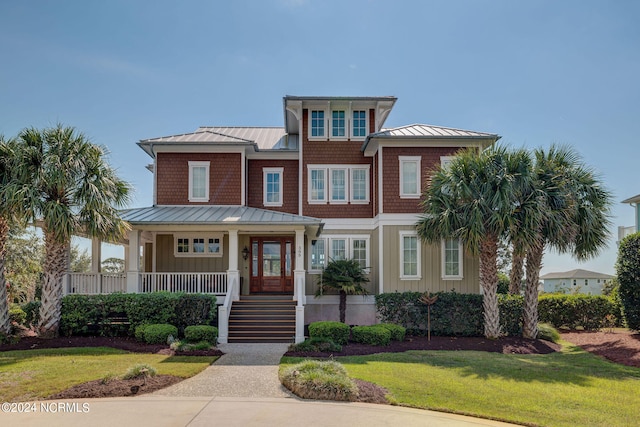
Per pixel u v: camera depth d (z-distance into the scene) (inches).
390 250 789.2
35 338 586.2
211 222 703.1
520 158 642.2
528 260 695.7
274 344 614.2
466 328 719.7
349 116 885.8
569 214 648.4
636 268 693.9
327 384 347.9
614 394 376.5
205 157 864.9
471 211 648.4
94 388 356.8
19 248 1013.2
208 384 386.6
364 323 780.0
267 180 909.8
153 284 711.1
